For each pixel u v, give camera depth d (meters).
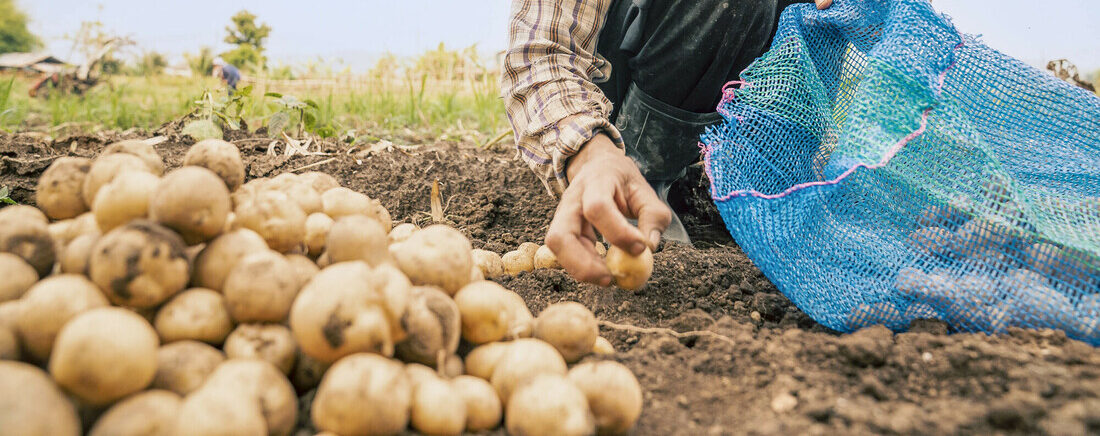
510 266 2.13
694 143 2.71
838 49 2.26
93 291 1.09
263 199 1.35
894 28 1.87
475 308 1.32
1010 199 1.71
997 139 2.14
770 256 1.74
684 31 2.46
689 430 1.26
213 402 0.99
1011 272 1.66
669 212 1.67
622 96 2.89
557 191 2.11
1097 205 1.83
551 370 1.25
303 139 3.68
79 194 1.37
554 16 2.17
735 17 2.43
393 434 1.09
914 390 1.34
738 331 1.59
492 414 1.21
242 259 1.19
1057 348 1.42
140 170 1.31
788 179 2.13
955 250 1.75
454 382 1.23
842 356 1.44
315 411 1.10
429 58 8.30
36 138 3.78
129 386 0.99
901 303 1.67
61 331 1.00
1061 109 2.10
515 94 2.12
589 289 1.94
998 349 1.35
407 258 1.35
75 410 0.99
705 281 2.02
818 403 1.26
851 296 1.71
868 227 1.85
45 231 1.24
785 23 2.16
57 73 9.08
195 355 1.11
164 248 1.12
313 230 1.48
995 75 2.12
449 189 3.09
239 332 1.19
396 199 2.95
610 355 1.47
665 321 1.77
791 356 1.46
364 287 1.14
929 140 1.83
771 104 2.05
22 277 1.15
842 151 1.79
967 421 1.17
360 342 1.11
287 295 1.19
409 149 3.87
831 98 2.26
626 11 2.64
